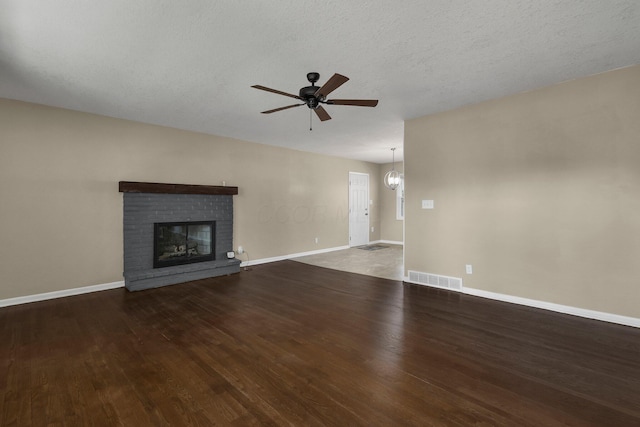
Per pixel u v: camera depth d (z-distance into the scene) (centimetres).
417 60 279
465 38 243
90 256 418
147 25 221
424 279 450
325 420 169
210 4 198
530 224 355
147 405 182
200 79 315
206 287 443
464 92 358
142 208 456
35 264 379
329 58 274
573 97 325
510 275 371
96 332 287
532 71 304
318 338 274
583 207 321
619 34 237
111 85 328
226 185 564
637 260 294
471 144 400
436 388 199
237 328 296
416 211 457
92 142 420
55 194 392
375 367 224
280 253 659
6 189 361
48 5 196
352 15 211
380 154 759
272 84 330
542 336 276
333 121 470
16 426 165
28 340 269
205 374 215
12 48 250
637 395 191
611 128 305
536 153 349
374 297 395
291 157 681
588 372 217
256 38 240
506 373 216
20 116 370
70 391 195
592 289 317
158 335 280
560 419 170
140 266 456
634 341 265
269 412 176
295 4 199
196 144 524
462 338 273
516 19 218
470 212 402
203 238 531
